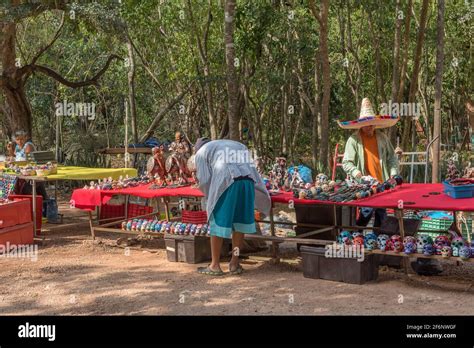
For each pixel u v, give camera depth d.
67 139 19.77
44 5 14.34
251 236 7.46
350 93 19.06
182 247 7.85
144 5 14.41
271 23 14.32
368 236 6.66
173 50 17.36
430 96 22.89
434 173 11.45
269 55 16.05
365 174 7.84
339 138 19.94
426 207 6.07
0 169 10.70
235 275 7.12
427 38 17.58
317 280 6.82
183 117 20.28
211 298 6.15
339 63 18.89
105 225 9.41
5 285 6.83
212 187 6.96
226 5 9.34
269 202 7.33
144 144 17.28
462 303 5.81
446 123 26.23
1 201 9.11
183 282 6.84
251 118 17.00
